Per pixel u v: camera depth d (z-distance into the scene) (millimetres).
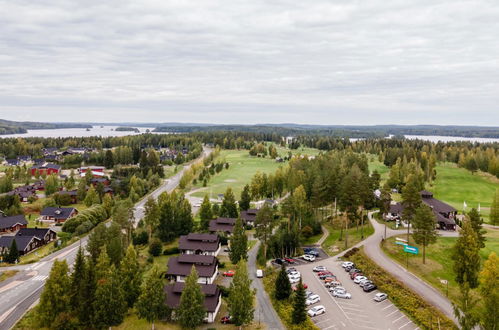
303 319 59344
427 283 72375
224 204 126812
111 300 58344
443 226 105750
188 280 60188
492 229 105188
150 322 61656
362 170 176875
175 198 136125
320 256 94438
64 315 56594
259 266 88500
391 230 107250
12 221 124688
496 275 55594
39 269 87188
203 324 62469
